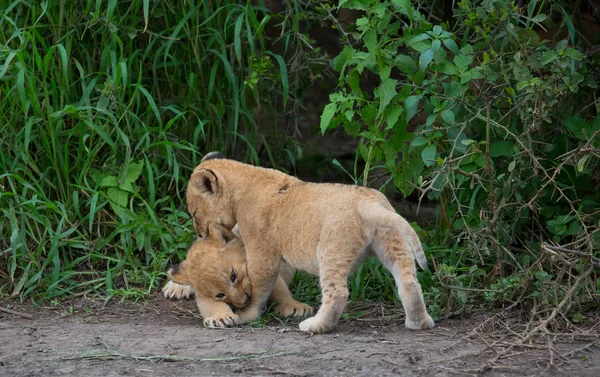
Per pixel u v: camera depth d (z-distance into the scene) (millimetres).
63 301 11484
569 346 9203
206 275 10617
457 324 10180
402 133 11492
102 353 9172
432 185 11094
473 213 11609
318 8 12930
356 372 8484
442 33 11078
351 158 16078
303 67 13969
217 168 11031
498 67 11125
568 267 10305
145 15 12203
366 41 11281
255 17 13172
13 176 11930
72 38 12945
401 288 9789
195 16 13445
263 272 10555
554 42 12578
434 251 11461
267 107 14633
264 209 10547
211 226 11016
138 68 13492
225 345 9383
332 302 9758
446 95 11086
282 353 9055
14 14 12953
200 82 13820
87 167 12398
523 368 8578
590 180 11844
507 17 11078
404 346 9242
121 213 12258
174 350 9250
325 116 11312
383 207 9570
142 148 12961
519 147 11102
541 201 11852
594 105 12016
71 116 12352
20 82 11758
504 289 10391
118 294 11664
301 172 15914
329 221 9805
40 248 11617
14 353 9234
